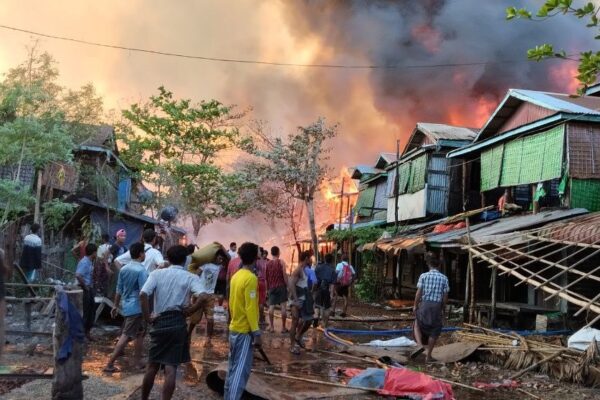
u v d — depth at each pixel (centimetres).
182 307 542
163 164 2522
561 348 857
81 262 868
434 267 925
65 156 1379
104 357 809
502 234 1272
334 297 1553
